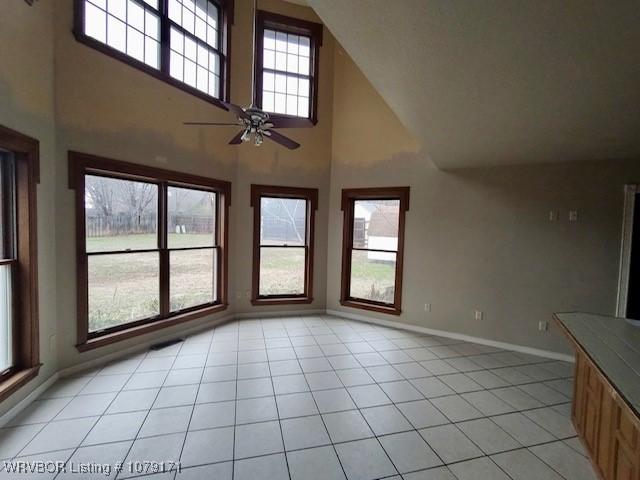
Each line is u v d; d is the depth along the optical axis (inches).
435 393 112.5
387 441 86.1
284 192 193.9
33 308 98.7
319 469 75.4
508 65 75.9
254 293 193.0
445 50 73.2
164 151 143.6
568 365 140.5
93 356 124.0
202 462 76.2
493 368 135.0
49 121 104.3
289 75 191.3
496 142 126.8
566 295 147.9
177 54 148.9
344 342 159.2
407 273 181.8
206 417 93.8
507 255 159.0
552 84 82.0
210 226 175.5
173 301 157.2
